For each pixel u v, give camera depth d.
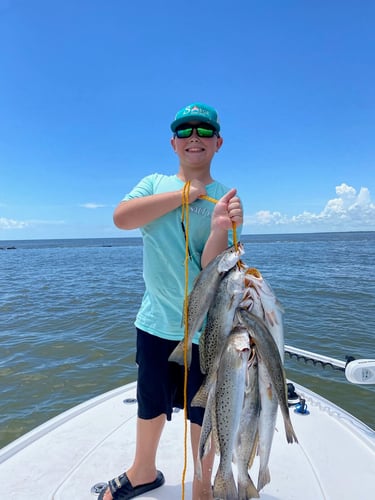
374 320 10.34
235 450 1.89
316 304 12.57
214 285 1.89
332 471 2.72
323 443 3.08
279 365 1.74
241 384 1.74
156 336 2.47
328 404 3.74
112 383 6.56
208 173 2.53
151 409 2.48
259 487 1.89
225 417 1.76
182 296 2.41
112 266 31.05
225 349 1.77
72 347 8.40
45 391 6.30
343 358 7.47
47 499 2.48
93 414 3.57
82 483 2.63
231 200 1.99
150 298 2.53
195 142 2.36
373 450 2.97
